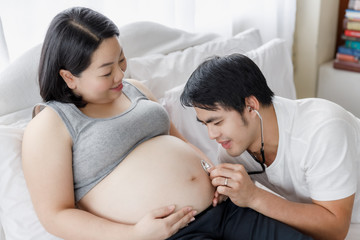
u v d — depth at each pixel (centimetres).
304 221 102
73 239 96
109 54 100
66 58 99
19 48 135
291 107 106
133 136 110
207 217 104
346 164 99
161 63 154
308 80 253
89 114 108
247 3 215
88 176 104
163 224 94
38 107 109
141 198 101
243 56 99
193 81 96
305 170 105
